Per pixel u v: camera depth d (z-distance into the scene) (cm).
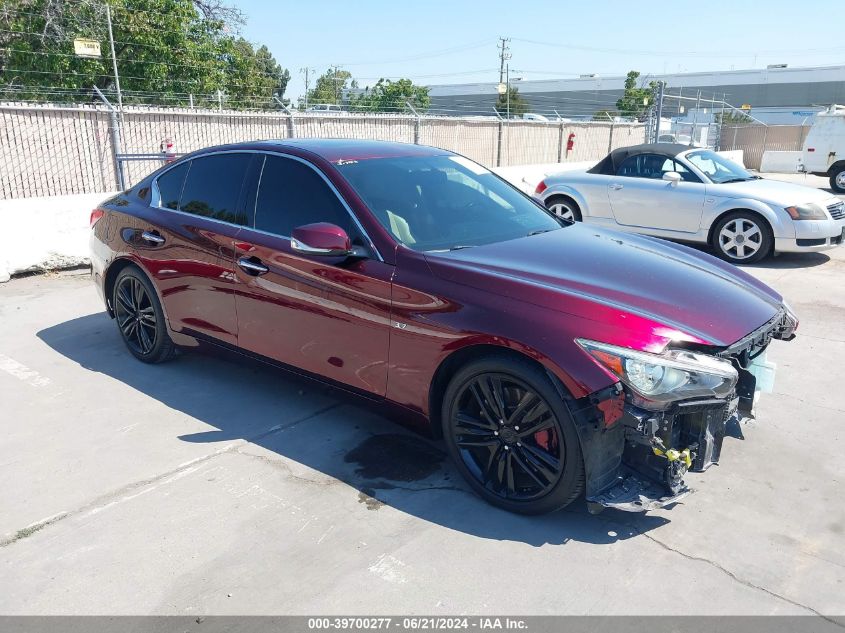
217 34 2156
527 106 5344
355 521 319
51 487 349
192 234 441
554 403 293
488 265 336
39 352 539
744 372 361
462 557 293
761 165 2514
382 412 366
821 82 6047
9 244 756
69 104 1190
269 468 366
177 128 1253
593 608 263
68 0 1634
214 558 294
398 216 373
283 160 413
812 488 344
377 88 3198
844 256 906
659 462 298
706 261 398
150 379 484
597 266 349
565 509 329
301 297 380
